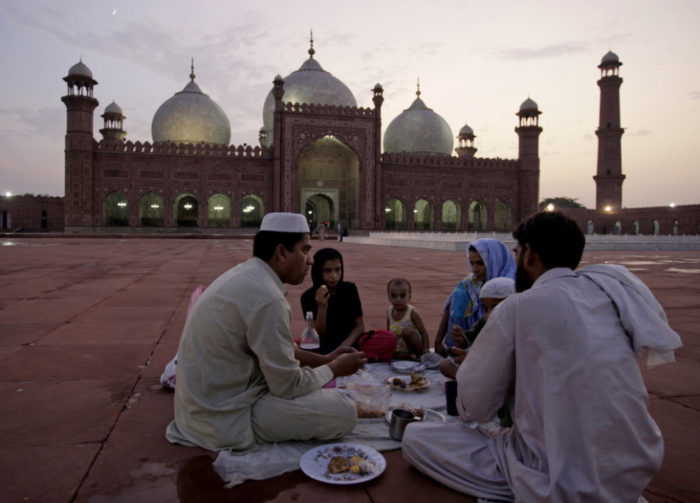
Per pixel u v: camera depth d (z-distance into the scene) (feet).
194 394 4.72
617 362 3.22
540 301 3.39
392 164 77.97
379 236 62.03
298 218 5.00
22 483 4.08
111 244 45.50
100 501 3.84
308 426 4.82
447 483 4.08
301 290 15.74
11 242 47.24
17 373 6.90
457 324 7.29
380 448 4.86
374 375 7.02
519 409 3.57
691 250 52.03
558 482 3.19
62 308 11.90
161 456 4.59
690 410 5.79
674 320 11.41
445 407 5.85
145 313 11.33
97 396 6.07
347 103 82.89
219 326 4.64
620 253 43.04
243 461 4.43
